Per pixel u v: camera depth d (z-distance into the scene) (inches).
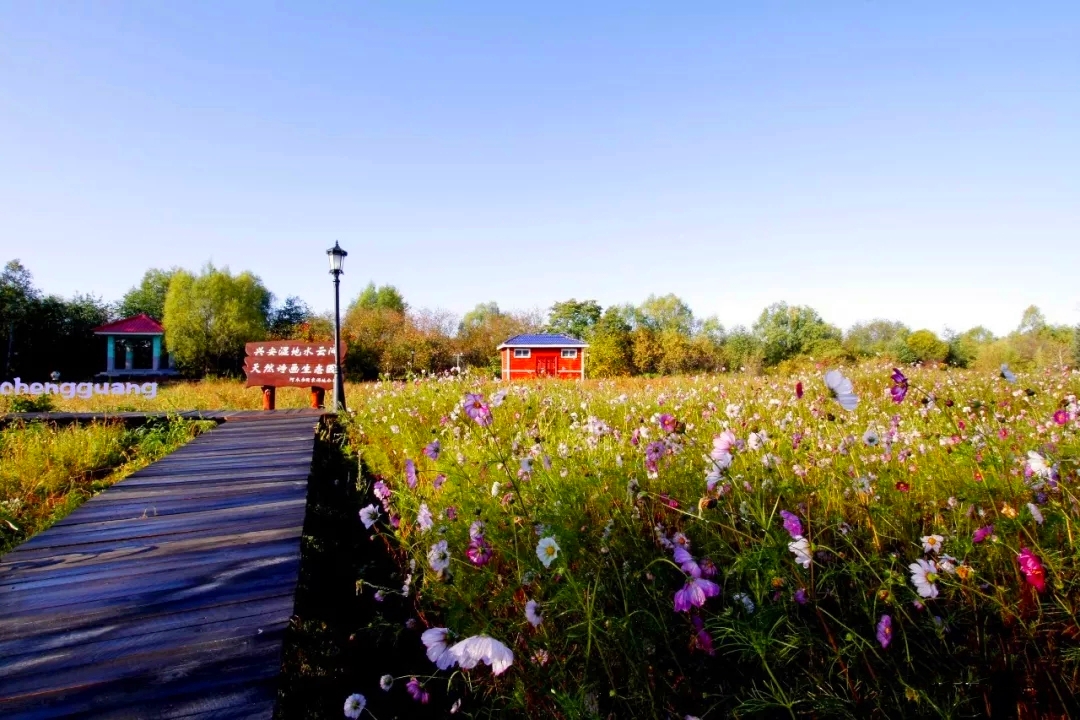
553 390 316.8
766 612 58.2
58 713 60.2
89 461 234.8
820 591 67.1
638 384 462.9
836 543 74.1
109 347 1159.0
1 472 205.0
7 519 161.9
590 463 109.0
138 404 495.8
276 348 413.4
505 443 135.9
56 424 300.8
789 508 81.6
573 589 65.6
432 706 79.5
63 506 175.8
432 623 91.0
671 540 76.7
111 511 135.3
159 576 96.8
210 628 78.9
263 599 88.1
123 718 59.5
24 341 967.0
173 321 1070.4
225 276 1116.5
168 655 71.9
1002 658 58.1
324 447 264.8
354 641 96.8
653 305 2121.1
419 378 356.5
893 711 55.5
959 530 72.6
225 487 158.6
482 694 74.8
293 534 118.7
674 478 100.1
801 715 57.6
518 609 79.4
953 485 88.5
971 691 57.2
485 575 81.0
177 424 303.9
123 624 79.8
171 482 164.6
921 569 56.9
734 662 65.6
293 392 575.5
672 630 69.9
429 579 93.7
